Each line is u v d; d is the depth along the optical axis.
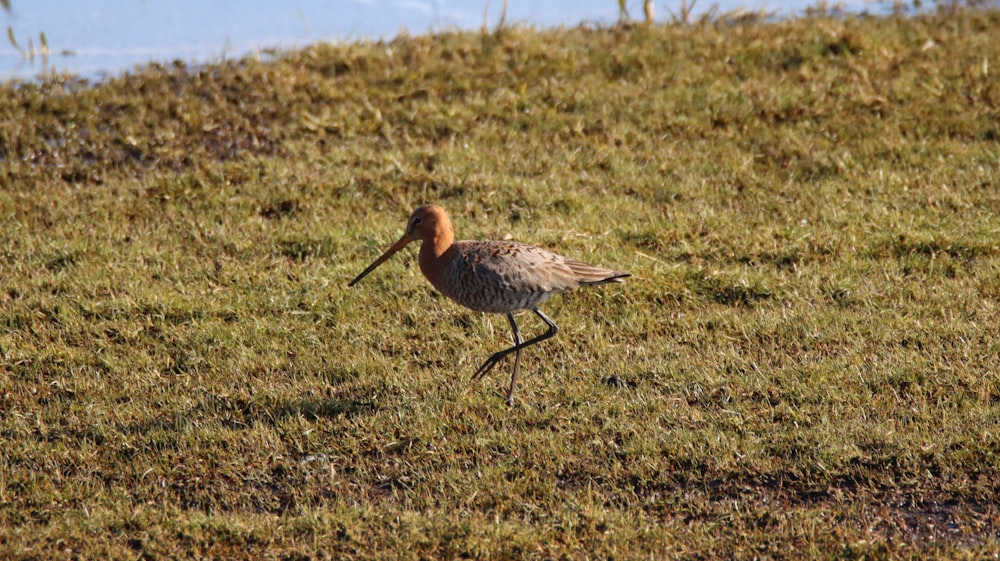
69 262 14.44
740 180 16.44
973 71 18.91
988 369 11.40
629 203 15.84
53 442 10.88
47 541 9.34
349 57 20.00
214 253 14.68
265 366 12.26
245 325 13.02
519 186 16.03
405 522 9.48
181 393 11.75
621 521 9.42
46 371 12.20
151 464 10.50
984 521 9.30
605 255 14.27
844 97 18.53
